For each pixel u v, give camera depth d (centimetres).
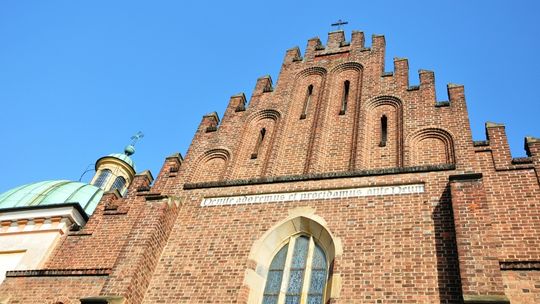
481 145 1596
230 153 1939
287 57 2419
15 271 1694
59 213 2069
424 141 1698
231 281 1408
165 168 1975
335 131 1894
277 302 1373
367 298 1241
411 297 1213
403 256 1309
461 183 1375
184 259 1522
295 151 1859
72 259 1747
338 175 1616
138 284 1424
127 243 1520
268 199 1631
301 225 1518
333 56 2312
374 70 2112
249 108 2161
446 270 1243
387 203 1472
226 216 1625
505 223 1348
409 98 1895
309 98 2141
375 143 1775
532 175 1457
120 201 1922
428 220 1380
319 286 1369
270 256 1489
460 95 1822
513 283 1177
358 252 1357
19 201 2864
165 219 1617
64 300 1556
